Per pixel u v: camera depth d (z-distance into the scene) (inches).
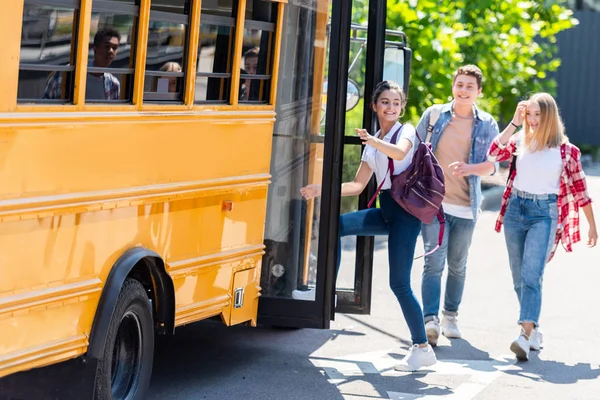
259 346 346.6
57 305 221.5
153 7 250.2
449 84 718.5
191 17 265.0
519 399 299.4
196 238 275.6
